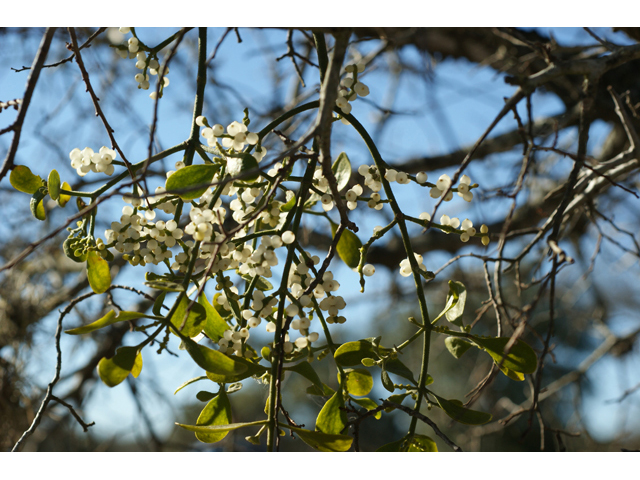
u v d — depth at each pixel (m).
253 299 0.52
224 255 0.52
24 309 1.14
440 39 1.19
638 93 1.04
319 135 0.48
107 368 0.48
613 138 1.18
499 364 0.52
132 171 0.54
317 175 0.56
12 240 1.23
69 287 1.20
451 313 0.53
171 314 0.50
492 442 2.30
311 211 0.58
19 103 0.50
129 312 0.49
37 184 0.54
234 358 0.51
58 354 0.56
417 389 0.52
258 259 0.52
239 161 0.50
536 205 1.22
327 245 1.30
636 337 1.14
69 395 1.24
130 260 0.53
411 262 0.53
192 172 0.51
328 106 0.48
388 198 0.54
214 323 0.53
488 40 1.15
